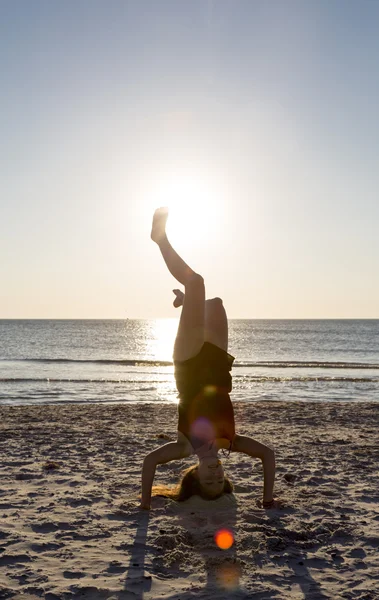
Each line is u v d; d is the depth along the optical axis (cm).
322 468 727
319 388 2342
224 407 500
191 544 442
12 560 404
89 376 2881
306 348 6238
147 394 2111
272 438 989
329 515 520
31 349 5772
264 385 2461
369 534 466
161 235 495
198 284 480
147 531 466
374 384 2514
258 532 464
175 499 553
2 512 522
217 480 527
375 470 719
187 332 484
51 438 975
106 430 1085
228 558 407
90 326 16150
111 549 427
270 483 534
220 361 495
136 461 764
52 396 2022
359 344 7100
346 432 1076
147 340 8162
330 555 421
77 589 355
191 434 512
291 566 399
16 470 706
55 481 644
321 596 349
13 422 1224
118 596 346
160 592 353
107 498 568
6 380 2592
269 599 345
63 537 453
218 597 346
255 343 7356
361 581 373
